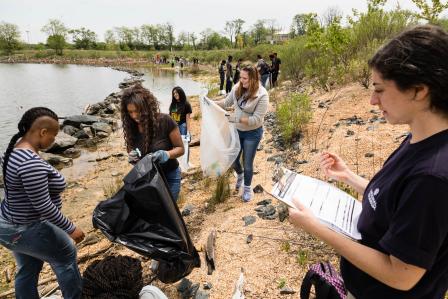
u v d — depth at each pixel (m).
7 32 83.00
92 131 11.73
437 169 1.02
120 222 2.73
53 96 22.77
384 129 5.73
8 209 2.51
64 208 5.97
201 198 5.24
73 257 2.82
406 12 10.32
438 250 1.09
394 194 1.16
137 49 94.06
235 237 3.79
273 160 6.11
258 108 4.33
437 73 1.04
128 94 3.22
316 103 8.63
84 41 91.94
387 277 1.16
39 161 2.46
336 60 10.27
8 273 3.96
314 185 1.81
